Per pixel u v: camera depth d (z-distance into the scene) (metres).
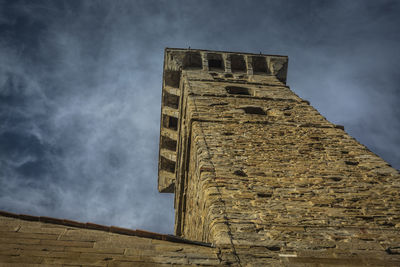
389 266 8.26
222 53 30.11
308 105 21.45
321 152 15.13
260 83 25.64
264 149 15.02
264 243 8.84
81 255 7.70
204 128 16.91
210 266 7.82
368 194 11.80
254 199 11.05
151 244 8.43
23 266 7.13
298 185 12.17
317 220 10.16
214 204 10.52
